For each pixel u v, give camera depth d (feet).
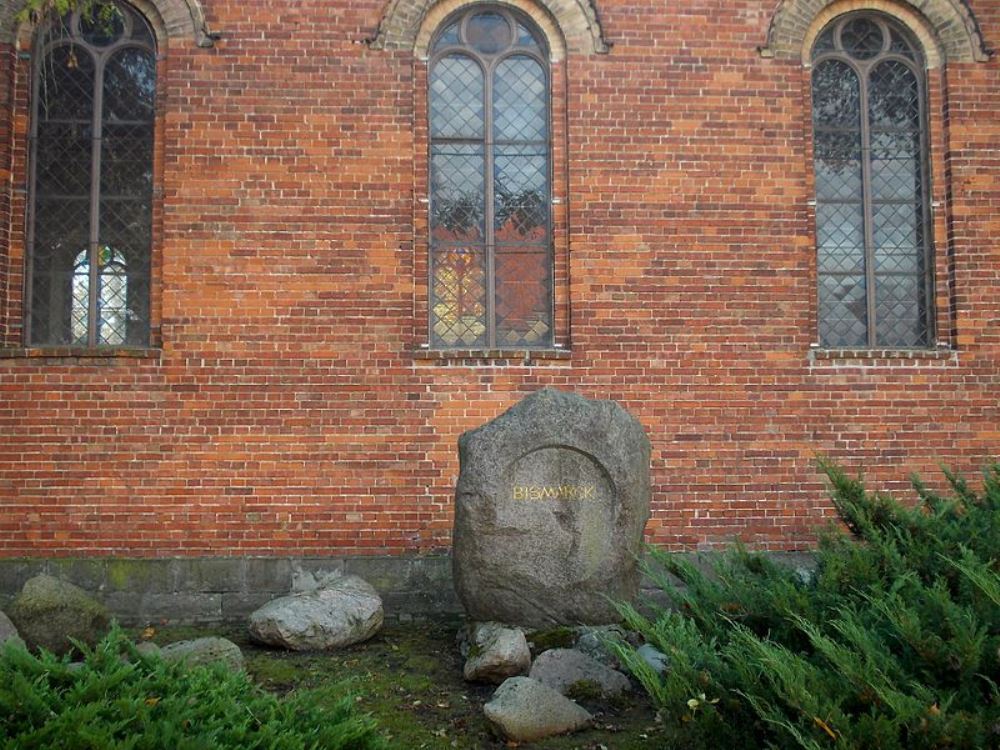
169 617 28.07
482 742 18.02
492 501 22.59
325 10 30.32
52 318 30.12
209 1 30.14
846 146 32.09
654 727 18.69
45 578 22.76
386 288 29.81
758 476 30.09
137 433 28.89
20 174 29.91
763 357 30.48
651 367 30.17
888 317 31.83
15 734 10.33
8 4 30.01
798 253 30.83
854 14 32.01
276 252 29.66
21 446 28.63
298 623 23.82
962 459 30.63
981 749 11.30
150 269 30.14
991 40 31.76
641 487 23.16
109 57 30.78
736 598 16.30
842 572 15.52
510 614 22.70
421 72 30.91
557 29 31.24
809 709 11.84
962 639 12.21
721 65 31.14
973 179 31.60
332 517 29.04
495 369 29.81
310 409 29.32
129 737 10.21
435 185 31.30
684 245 30.58
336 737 11.70
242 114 29.89
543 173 31.55
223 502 28.86
